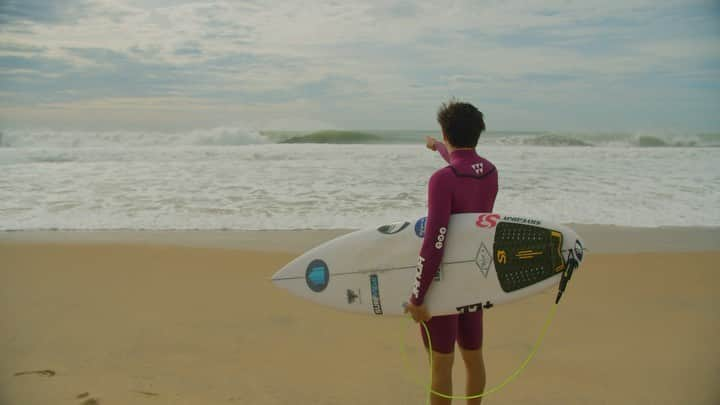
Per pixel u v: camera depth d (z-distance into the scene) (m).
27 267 5.37
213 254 5.88
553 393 2.92
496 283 2.21
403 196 9.14
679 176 10.81
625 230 7.09
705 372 3.15
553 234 2.22
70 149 15.30
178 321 3.98
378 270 2.44
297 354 3.44
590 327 3.86
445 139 2.28
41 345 3.51
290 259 5.71
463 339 2.36
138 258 5.72
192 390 2.92
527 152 15.14
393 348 3.54
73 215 7.88
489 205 2.30
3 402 2.72
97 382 2.99
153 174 11.15
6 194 9.15
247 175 11.09
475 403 2.38
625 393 2.91
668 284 4.82
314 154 14.59
